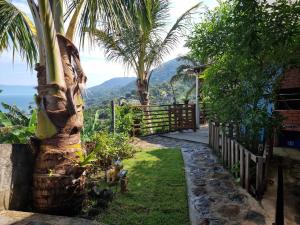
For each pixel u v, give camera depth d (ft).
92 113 26.25
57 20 10.53
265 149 13.46
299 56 12.40
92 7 10.61
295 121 18.56
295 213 9.73
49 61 9.60
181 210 10.66
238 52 12.78
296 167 14.75
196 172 15.75
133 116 29.43
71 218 9.45
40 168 9.98
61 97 9.89
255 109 13.47
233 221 9.62
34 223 8.84
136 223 9.66
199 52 18.20
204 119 40.16
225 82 15.88
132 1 11.61
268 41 11.65
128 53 31.50
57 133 9.92
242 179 12.89
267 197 11.32
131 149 21.22
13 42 14.90
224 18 16.02
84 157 11.09
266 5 11.76
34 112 17.38
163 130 32.19
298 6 11.53
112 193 11.67
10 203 9.73
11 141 14.51
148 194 12.38
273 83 13.50
